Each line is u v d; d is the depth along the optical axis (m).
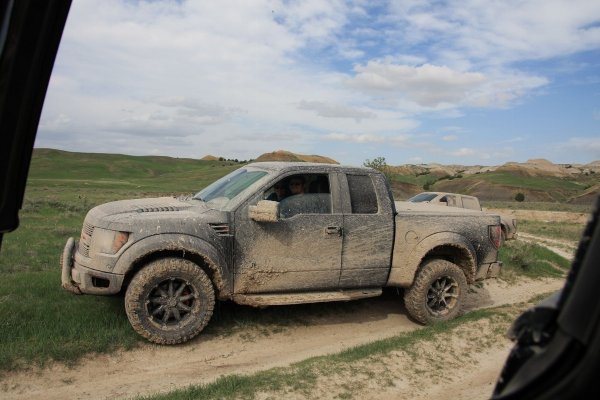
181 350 5.94
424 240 7.29
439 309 7.50
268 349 6.21
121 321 6.33
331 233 6.68
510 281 11.12
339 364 5.36
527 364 1.25
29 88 1.41
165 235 5.91
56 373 5.17
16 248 11.23
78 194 45.16
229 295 6.25
